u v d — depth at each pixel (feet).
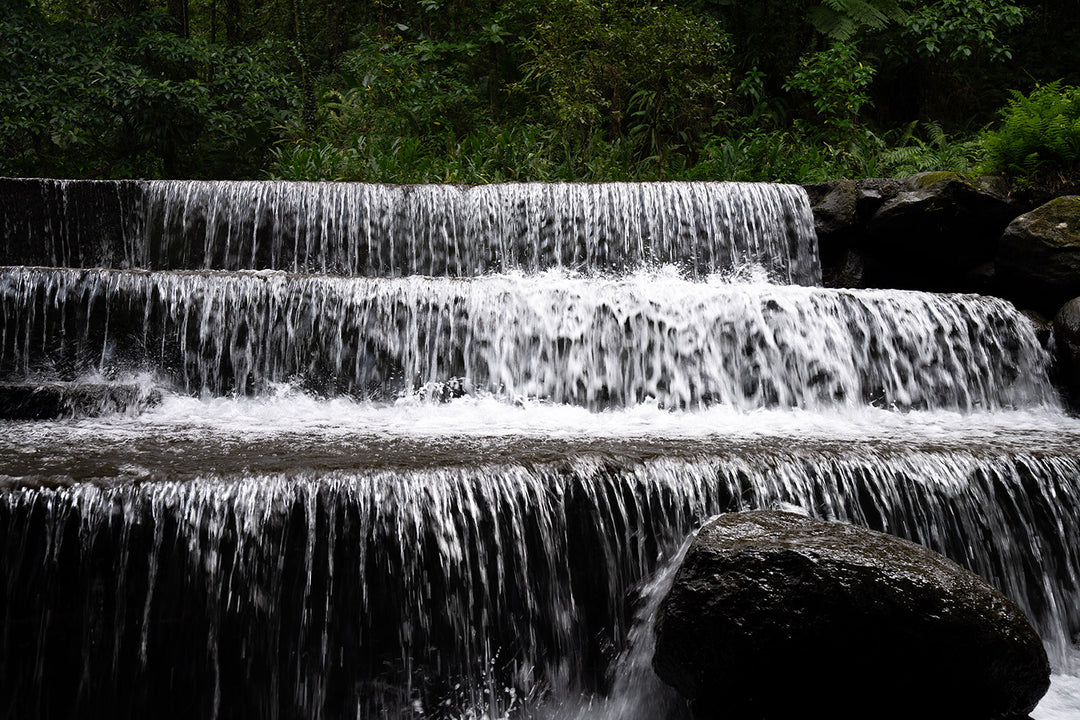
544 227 30.55
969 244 30.14
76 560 13.61
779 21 52.08
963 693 12.70
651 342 24.27
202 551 13.94
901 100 54.65
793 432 20.68
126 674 13.69
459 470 15.16
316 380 23.54
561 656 14.99
